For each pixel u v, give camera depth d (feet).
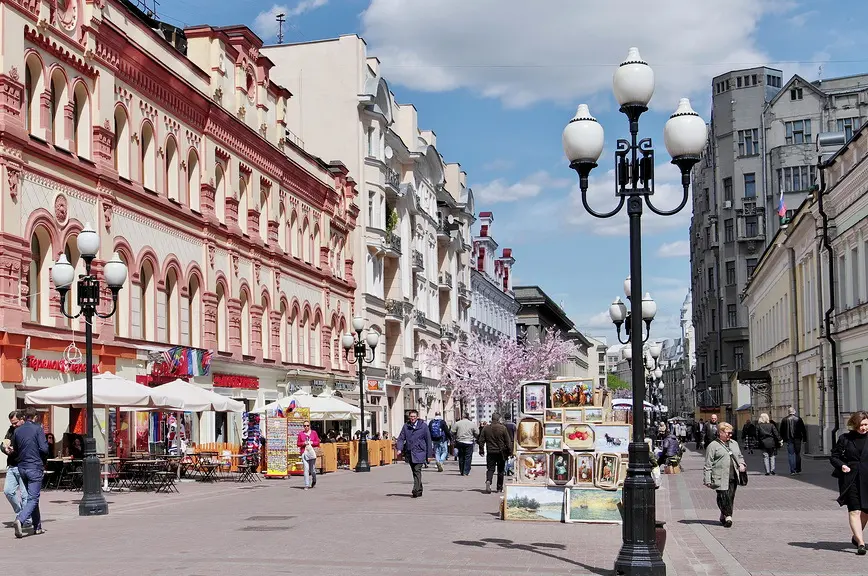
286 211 157.99
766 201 285.43
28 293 86.84
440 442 130.82
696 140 40.24
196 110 123.85
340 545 49.49
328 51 198.39
